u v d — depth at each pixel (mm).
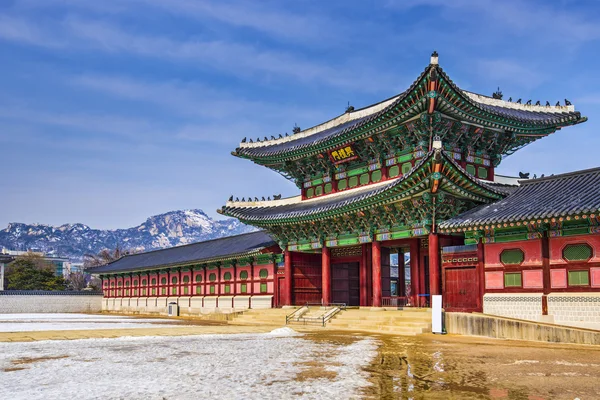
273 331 39188
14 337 33531
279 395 15734
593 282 33656
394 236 48219
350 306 55562
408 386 17359
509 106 53469
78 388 16594
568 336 32219
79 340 31922
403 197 44406
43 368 20562
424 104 43875
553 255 35719
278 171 65688
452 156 47750
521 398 15758
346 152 54500
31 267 154500
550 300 35312
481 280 39406
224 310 71312
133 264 100562
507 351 27234
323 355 24922
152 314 88500
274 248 64312
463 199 44125
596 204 32438
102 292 110500
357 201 47344
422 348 28422
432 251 43750
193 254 83375
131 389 16453
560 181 40656
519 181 43375
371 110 58531
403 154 50125
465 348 28578
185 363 21984
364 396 15781
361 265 54594
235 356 24375
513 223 35500
